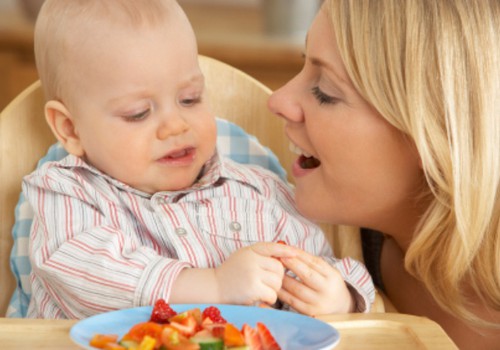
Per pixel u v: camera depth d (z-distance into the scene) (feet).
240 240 4.52
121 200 4.43
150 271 3.84
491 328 4.40
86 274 3.90
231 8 12.60
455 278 4.20
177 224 4.42
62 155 4.83
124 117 4.35
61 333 3.32
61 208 4.28
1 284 4.78
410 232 4.61
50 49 4.49
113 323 3.30
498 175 4.05
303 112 4.33
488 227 4.18
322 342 3.07
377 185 4.27
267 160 5.18
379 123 4.11
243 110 5.29
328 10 4.22
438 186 4.14
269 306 3.94
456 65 3.96
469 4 4.00
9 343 3.21
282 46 9.69
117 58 4.29
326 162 4.29
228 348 2.93
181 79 4.39
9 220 4.81
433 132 3.98
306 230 4.73
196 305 3.51
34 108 4.89
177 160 4.45
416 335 3.34
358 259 4.95
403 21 4.00
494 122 3.99
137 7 4.39
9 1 11.80
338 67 4.11
